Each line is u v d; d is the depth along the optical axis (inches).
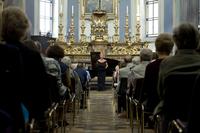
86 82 483.8
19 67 113.7
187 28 147.5
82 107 464.4
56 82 219.5
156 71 198.4
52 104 197.8
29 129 131.2
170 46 197.6
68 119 370.9
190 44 147.7
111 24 954.1
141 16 944.9
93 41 855.1
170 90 140.1
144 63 275.6
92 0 969.5
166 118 147.6
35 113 150.6
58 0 943.0
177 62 145.7
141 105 217.6
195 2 596.4
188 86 138.1
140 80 246.8
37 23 799.1
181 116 142.0
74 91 329.1
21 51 139.2
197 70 142.5
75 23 967.0
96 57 788.0
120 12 966.4
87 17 960.3
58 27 915.4
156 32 920.9
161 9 856.9
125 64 439.2
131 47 850.8
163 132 158.4
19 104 115.6
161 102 157.8
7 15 138.6
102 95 660.7
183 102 140.9
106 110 455.5
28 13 775.1
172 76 138.0
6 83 112.9
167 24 837.2
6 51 112.3
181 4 666.8
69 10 957.8
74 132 296.5
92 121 361.7
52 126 197.0
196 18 591.5
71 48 850.1
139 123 260.8
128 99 319.6
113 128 318.7
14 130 112.4
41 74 145.6
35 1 793.6
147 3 939.3
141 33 943.0
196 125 106.9
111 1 966.4
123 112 414.3
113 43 857.5
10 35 138.8
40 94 147.6
